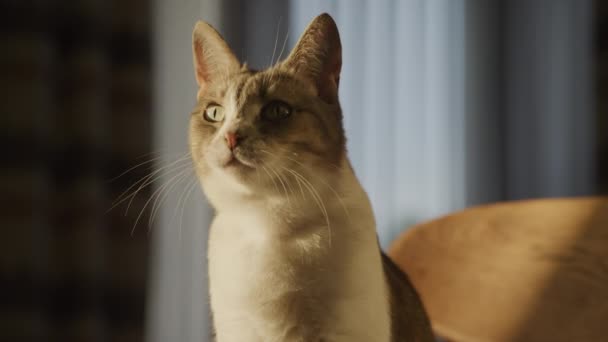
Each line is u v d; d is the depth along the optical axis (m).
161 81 1.25
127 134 1.17
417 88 1.44
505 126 1.54
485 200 1.49
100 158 1.14
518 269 0.87
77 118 1.13
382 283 0.74
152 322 1.22
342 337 0.72
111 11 1.17
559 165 1.54
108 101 1.17
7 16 1.10
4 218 1.08
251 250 0.75
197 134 0.80
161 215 1.20
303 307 0.73
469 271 0.88
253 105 0.77
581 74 1.54
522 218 0.91
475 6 1.52
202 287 1.22
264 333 0.74
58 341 1.11
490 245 0.90
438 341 1.12
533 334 0.81
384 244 1.38
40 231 1.10
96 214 1.13
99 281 1.13
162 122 1.24
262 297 0.73
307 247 0.73
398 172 1.42
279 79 0.78
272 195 0.75
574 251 0.86
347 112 1.38
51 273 1.12
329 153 0.77
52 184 1.13
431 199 1.45
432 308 0.86
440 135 1.47
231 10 1.29
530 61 1.54
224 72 0.81
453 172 1.47
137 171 1.17
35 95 1.10
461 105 1.49
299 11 1.34
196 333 1.22
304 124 0.76
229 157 0.75
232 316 0.74
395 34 1.43
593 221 0.87
